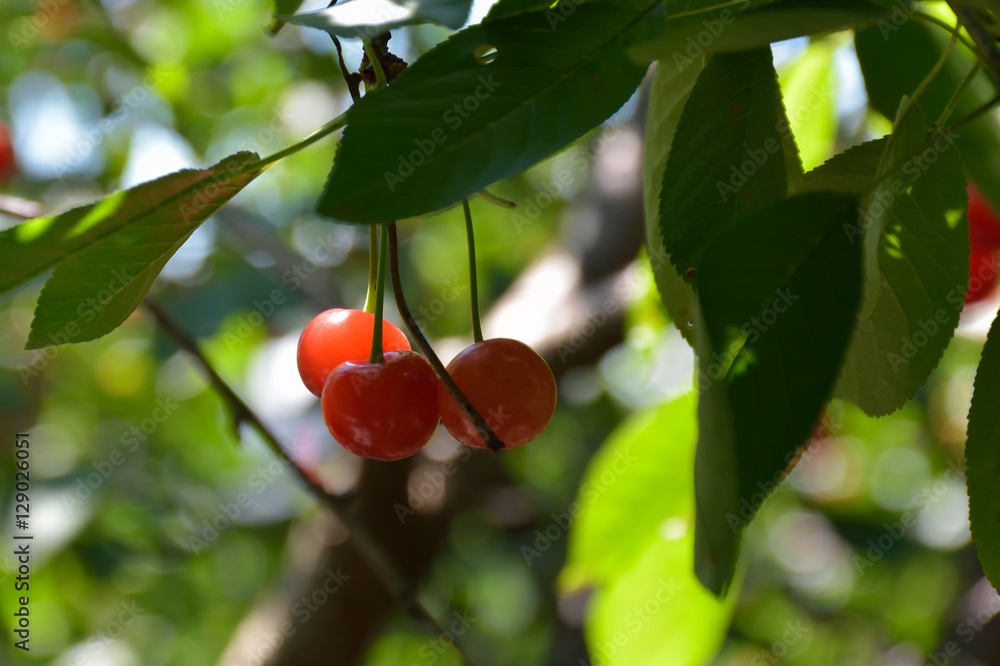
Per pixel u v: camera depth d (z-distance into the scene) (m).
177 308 0.82
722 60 0.35
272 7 0.37
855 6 0.32
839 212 0.33
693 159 0.35
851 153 0.35
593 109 0.33
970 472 0.35
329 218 0.32
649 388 0.55
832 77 0.44
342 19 0.33
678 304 0.38
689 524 0.43
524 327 0.56
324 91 0.86
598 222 0.59
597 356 0.54
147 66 0.77
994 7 0.33
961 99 0.38
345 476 0.59
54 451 0.84
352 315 0.38
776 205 0.33
